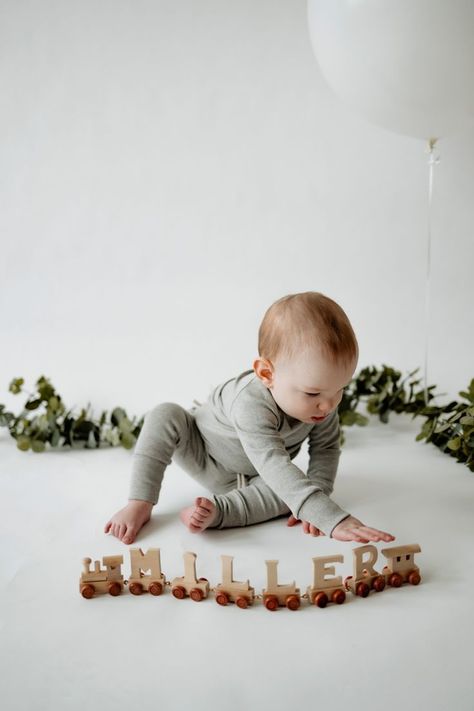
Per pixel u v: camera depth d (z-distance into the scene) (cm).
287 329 121
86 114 224
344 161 221
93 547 129
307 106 219
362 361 223
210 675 94
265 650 99
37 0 218
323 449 145
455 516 138
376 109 171
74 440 190
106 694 91
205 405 149
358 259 226
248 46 217
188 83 221
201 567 121
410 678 93
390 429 194
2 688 93
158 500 146
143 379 215
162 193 226
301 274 228
